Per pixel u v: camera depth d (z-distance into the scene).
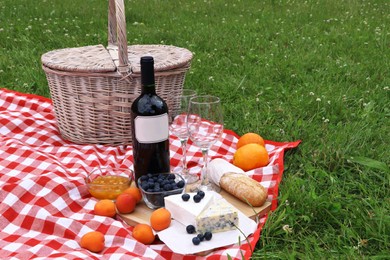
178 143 1.62
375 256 1.13
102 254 1.15
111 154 1.58
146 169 1.32
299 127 1.74
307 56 2.51
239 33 3.14
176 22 3.46
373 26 3.25
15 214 1.27
